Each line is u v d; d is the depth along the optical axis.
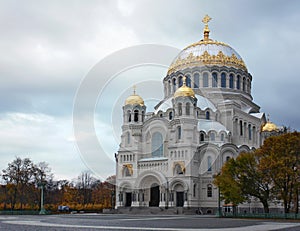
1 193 124.38
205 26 147.25
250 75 145.88
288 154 79.31
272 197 83.75
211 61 134.50
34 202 122.50
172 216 87.50
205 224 52.69
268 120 145.62
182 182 108.38
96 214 105.19
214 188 109.00
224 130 119.31
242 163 84.94
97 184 173.88
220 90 131.75
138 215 95.50
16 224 50.25
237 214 83.50
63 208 122.38
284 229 43.69
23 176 119.25
